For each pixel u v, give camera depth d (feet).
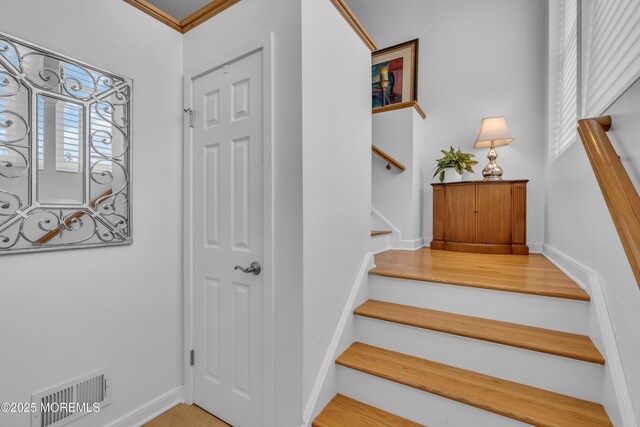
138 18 5.03
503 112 9.77
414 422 4.24
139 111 5.04
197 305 5.50
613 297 3.74
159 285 5.40
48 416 4.01
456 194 9.43
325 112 4.70
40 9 3.91
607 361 3.62
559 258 6.61
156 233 5.34
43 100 3.96
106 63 4.59
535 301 4.72
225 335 5.06
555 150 8.45
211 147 5.27
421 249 10.02
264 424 4.51
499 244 8.80
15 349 3.75
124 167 4.83
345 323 5.16
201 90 5.42
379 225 10.55
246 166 4.76
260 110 4.57
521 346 4.15
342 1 4.96
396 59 11.50
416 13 11.17
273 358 4.40
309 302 4.29
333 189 4.93
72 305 4.27
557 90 8.44
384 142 10.48
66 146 4.17
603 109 4.31
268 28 4.45
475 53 10.18
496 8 9.86
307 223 4.24
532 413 3.60
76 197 4.27
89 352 4.45
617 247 3.65
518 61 9.55
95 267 4.52
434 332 4.78
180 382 5.72
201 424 5.05
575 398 3.88
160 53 5.36
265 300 4.49
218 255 5.14
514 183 8.63
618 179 3.18
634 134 3.27
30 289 3.87
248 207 4.74
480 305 5.13
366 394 4.62
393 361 4.79
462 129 10.41
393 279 5.91
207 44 5.28
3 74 3.63
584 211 4.99
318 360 4.50
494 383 4.20
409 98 11.22
